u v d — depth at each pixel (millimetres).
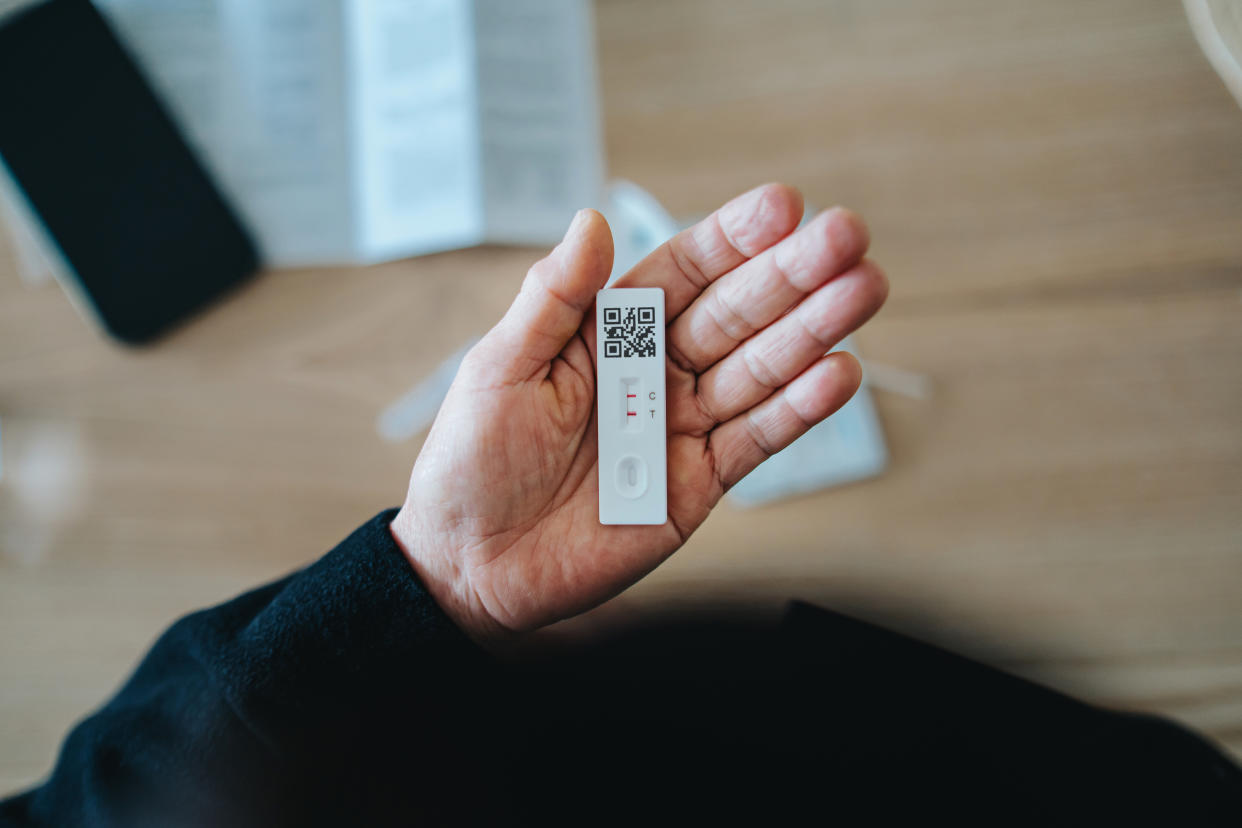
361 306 495
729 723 393
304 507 479
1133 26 507
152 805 358
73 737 388
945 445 477
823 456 474
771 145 506
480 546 370
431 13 501
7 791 457
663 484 373
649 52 510
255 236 499
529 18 506
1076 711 394
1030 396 480
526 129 500
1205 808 373
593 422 384
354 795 373
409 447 482
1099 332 484
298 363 491
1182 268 488
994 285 490
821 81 509
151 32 498
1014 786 380
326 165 501
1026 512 471
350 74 504
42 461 481
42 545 474
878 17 513
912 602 466
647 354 375
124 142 484
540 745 387
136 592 472
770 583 466
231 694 353
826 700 396
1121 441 475
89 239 477
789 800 381
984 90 507
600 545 376
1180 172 496
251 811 362
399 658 359
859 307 356
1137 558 466
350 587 355
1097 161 499
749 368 372
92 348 488
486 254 499
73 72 481
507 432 358
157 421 485
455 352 491
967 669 398
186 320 491
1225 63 400
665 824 378
